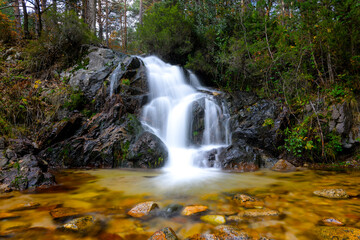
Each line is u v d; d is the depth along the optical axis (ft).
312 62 19.19
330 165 16.28
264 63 22.16
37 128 18.47
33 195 9.25
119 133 17.12
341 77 17.99
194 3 32.68
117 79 21.95
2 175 10.19
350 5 17.10
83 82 22.67
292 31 21.58
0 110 17.70
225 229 5.81
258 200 8.49
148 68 25.62
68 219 6.73
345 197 8.79
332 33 17.35
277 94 21.77
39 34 28.30
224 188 10.59
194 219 6.73
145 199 8.85
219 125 20.20
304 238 5.56
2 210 7.49
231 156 16.38
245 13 27.35
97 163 16.21
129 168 15.76
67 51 25.99
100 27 53.98
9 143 12.48
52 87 21.90
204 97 22.25
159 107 21.25
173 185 11.16
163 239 5.19
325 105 17.89
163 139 19.75
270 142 17.79
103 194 9.54
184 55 31.83
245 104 21.49
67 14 25.55
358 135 16.44
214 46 29.43
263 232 5.86
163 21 28.94
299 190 10.09
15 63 23.59
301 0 20.06
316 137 16.81
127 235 5.75
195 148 19.20
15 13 31.24
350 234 5.39
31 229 6.04
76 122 18.93
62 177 12.86
